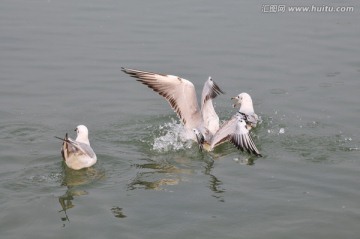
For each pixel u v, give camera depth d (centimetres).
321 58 2147
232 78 2009
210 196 1355
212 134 1577
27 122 1703
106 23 2400
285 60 2133
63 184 1391
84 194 1350
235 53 2173
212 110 1609
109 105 1833
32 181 1399
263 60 2131
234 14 2506
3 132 1641
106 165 1491
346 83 1966
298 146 1600
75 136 1636
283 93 1912
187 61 2106
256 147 1600
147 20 2434
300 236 1214
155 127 1702
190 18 2456
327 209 1305
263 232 1226
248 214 1286
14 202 1305
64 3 2603
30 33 2297
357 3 2636
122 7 2566
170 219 1261
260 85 1969
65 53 2155
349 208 1308
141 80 1521
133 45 2219
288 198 1349
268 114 1781
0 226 1226
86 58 2123
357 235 1219
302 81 1989
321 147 1590
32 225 1232
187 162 1525
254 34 2327
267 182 1422
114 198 1338
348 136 1642
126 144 1609
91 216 1265
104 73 2033
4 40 2233
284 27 2392
